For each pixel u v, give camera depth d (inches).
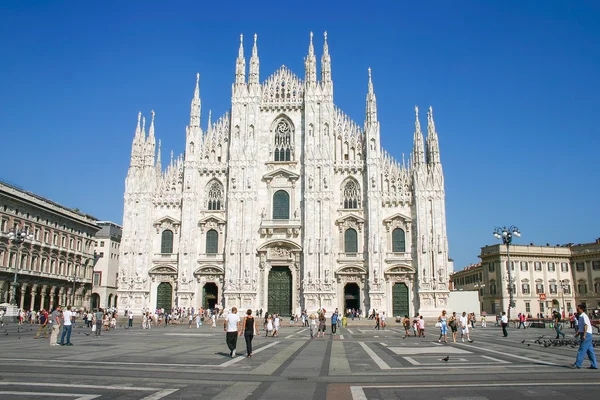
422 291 3213.6
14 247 3676.2
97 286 5408.5
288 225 3383.4
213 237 3457.2
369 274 3257.9
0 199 3538.4
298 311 3280.0
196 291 3380.9
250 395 687.1
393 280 3294.8
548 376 840.9
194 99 3592.5
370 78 3533.5
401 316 3253.0
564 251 4931.1
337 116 3558.1
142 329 2532.0
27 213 3885.3
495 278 4874.5
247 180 3440.0
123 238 3437.5
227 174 3516.2
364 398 668.1
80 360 1043.3
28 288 3907.5
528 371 901.8
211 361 1054.4
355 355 1229.7
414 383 783.7
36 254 3973.9
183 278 3348.9
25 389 699.4
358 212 3390.7
